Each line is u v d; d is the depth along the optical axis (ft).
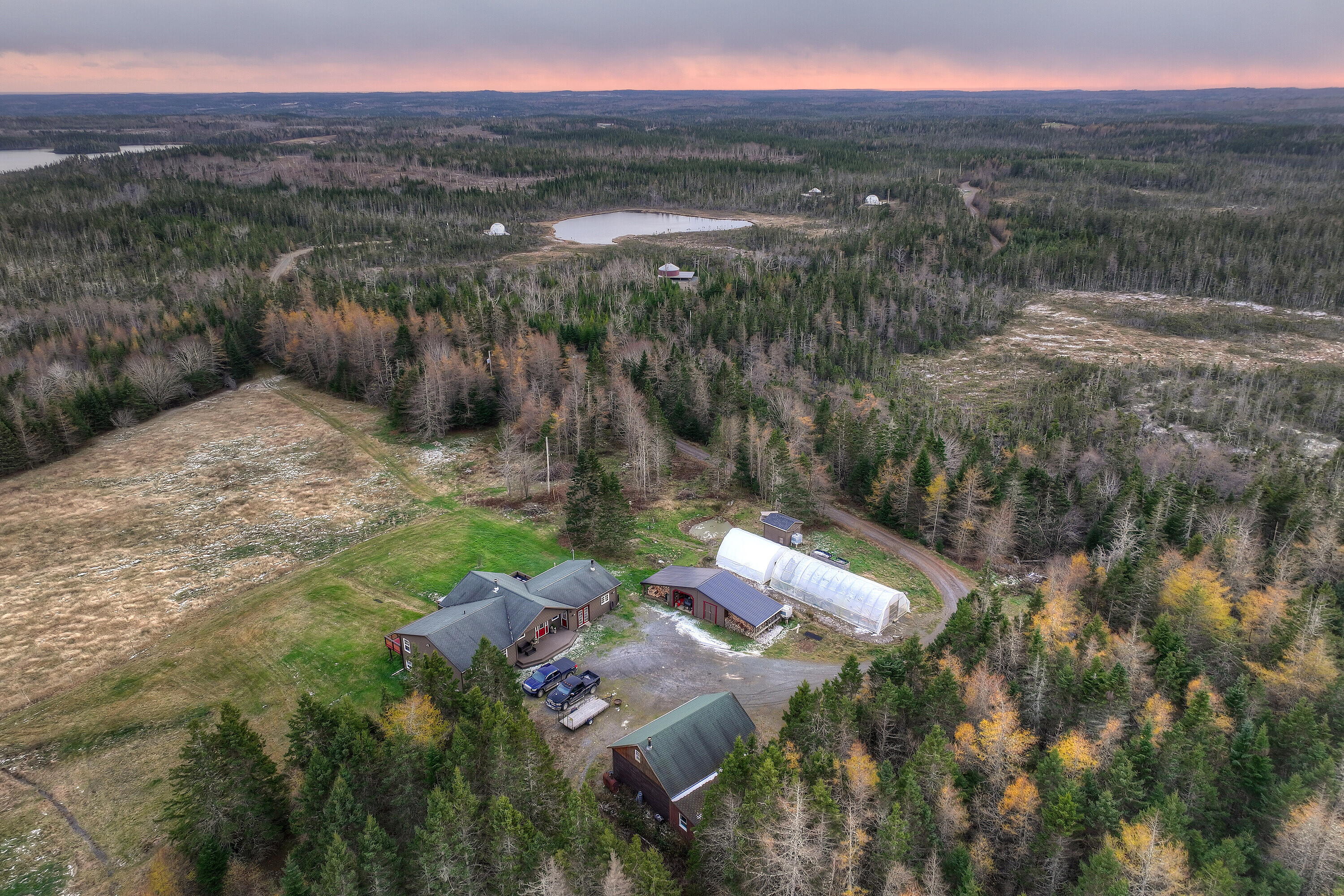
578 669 189.47
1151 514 253.03
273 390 407.85
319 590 220.64
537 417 324.60
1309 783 130.93
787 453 279.28
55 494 288.92
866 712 151.84
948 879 120.26
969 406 440.04
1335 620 184.34
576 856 113.70
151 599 218.59
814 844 115.14
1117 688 151.94
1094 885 111.65
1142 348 548.31
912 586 239.91
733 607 208.95
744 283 598.75
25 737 164.55
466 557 240.53
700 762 147.33
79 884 130.00
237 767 129.80
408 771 129.18
